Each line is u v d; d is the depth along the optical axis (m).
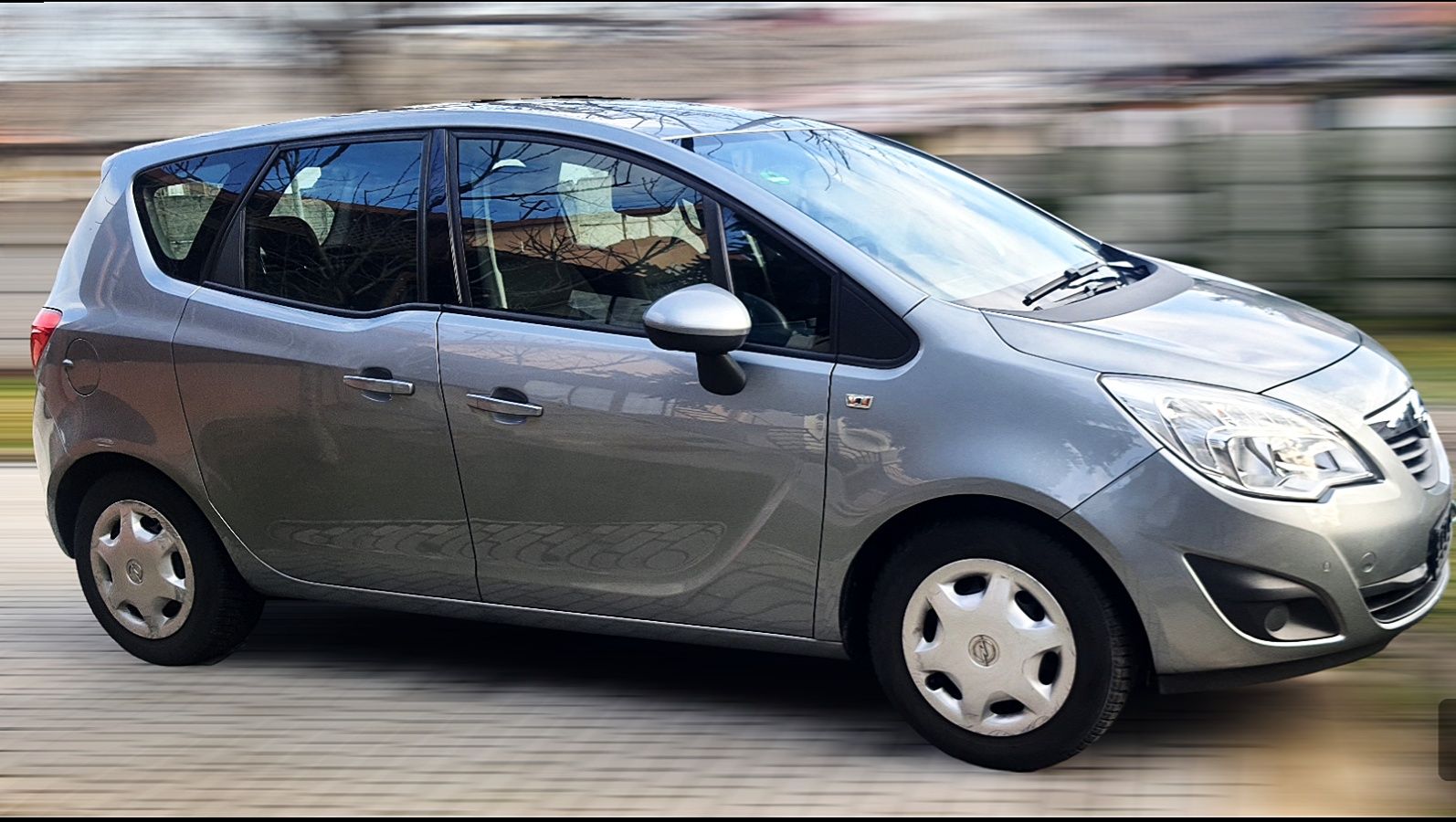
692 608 4.76
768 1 11.77
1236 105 11.06
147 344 5.41
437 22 11.81
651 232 4.81
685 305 4.45
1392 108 10.80
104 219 5.66
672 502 4.70
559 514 4.85
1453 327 10.88
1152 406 4.23
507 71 11.81
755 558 4.62
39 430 5.70
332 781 4.52
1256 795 4.23
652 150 4.89
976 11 11.47
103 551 5.65
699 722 4.90
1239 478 4.18
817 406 4.49
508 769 4.57
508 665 5.52
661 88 11.59
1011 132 11.45
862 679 5.25
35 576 6.72
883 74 11.56
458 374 4.92
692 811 4.23
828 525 4.50
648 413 4.68
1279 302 5.23
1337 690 4.92
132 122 12.00
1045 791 4.30
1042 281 4.92
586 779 4.48
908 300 4.48
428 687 5.31
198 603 5.50
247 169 5.44
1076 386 4.28
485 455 4.91
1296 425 4.28
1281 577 4.19
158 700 5.27
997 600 4.38
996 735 4.43
